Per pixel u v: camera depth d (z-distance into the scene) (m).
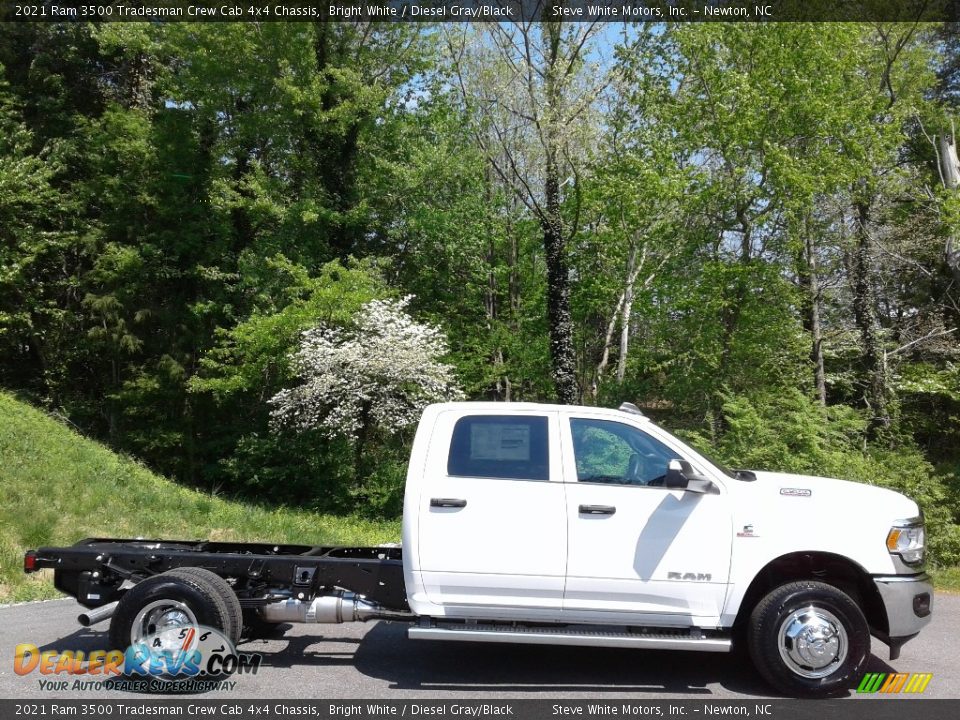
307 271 20.62
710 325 18.91
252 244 25.83
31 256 23.50
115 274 24.38
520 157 21.52
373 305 19.61
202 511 13.23
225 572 6.05
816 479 6.02
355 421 18.91
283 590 6.13
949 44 21.56
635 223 21.14
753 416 14.52
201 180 25.27
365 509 20.03
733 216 18.92
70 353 26.09
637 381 23.28
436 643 6.70
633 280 23.22
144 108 26.22
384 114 24.95
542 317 27.56
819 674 5.37
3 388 24.83
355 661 6.16
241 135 24.39
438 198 25.97
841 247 18.11
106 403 26.23
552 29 19.03
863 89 17.86
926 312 19.98
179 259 25.52
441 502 5.52
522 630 5.41
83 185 25.75
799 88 16.67
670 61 19.78
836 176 16.38
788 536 5.46
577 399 24.75
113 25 23.56
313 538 12.67
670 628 5.54
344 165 24.45
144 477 15.23
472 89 20.42
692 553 5.43
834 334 18.34
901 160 22.66
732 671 6.03
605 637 5.33
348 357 18.59
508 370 26.92
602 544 5.44
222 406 25.08
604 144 20.69
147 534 11.51
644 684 5.70
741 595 5.40
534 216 24.55
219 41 21.94
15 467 12.84
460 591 5.49
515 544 5.46
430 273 26.62
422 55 23.83
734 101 17.67
